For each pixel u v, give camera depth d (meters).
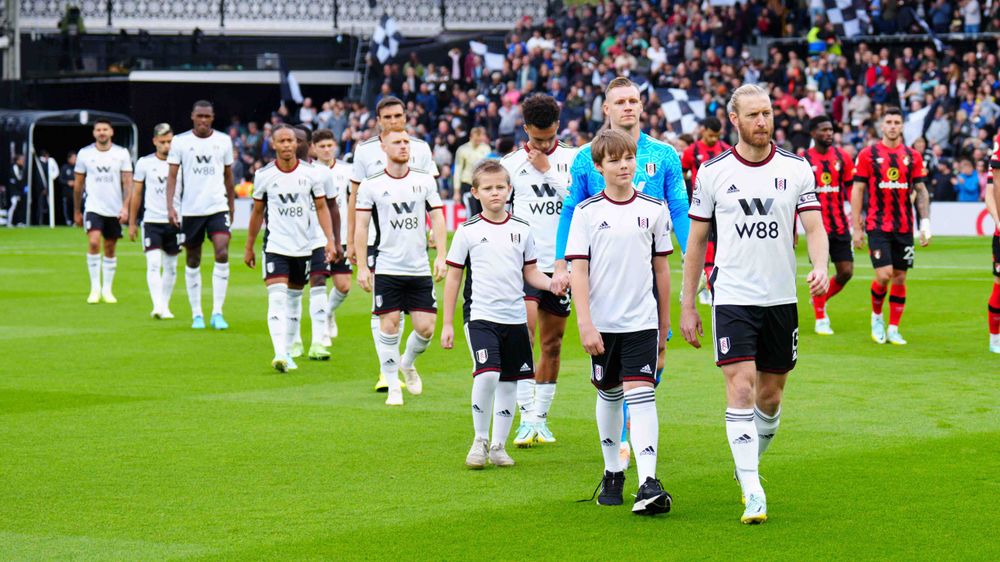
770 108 6.57
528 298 8.59
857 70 33.38
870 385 10.74
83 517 6.78
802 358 12.33
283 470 7.86
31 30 43.22
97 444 8.65
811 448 8.32
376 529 6.52
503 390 8.04
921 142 29.53
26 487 7.45
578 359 12.49
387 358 10.27
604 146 6.94
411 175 10.29
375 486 7.46
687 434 8.86
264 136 38.31
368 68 40.75
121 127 38.50
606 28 37.81
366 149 11.68
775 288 6.68
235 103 42.50
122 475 7.74
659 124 32.12
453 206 33.56
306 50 44.16
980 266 21.84
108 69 41.09
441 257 10.34
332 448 8.53
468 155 23.95
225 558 6.03
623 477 7.11
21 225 37.88
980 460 7.92
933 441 8.49
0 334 14.51
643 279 6.96
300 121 38.94
